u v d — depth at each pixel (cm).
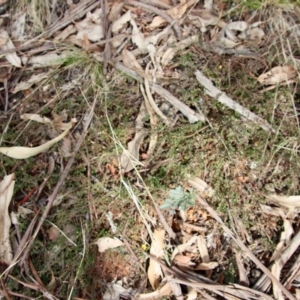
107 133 70
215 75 72
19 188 69
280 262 67
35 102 73
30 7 75
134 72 73
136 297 66
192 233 68
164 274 66
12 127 72
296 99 73
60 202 69
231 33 75
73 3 76
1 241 67
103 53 73
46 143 69
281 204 68
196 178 69
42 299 66
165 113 71
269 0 75
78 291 67
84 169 69
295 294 66
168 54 73
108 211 68
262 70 74
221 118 70
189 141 69
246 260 68
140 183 68
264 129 70
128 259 67
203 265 67
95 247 68
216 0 76
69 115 72
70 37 75
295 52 74
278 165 69
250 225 69
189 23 75
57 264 67
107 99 72
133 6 75
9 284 66
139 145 70
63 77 74
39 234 68
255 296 65
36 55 74
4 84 73
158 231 68
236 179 69
